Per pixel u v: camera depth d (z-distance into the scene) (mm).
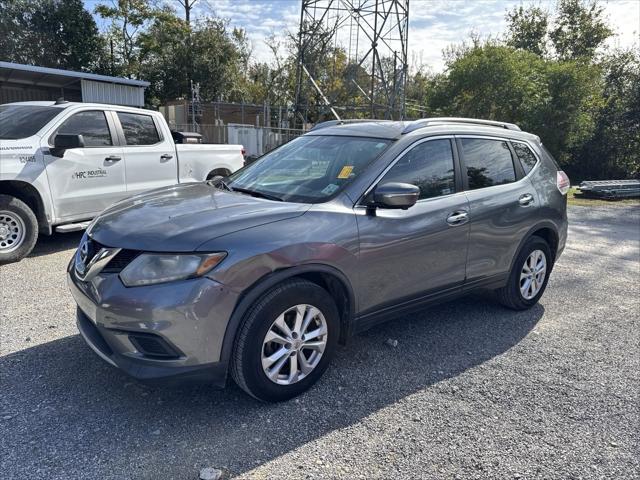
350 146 3771
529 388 3324
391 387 3270
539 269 4758
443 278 3809
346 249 3102
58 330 3916
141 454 2516
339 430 2781
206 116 25641
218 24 29359
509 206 4227
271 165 4035
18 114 6211
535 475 2473
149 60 28750
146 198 3504
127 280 2631
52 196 5875
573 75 20812
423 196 3648
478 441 2729
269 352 2918
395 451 2615
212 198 3361
